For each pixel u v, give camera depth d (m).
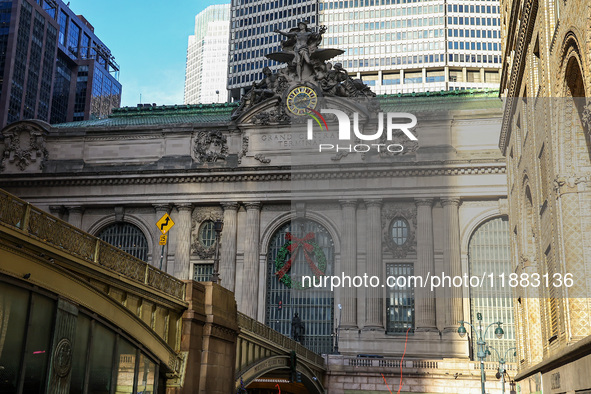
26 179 84.38
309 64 81.12
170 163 83.56
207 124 84.25
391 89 160.25
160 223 66.56
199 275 80.88
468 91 84.75
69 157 86.56
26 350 20.06
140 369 27.83
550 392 30.77
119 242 84.06
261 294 78.38
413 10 161.88
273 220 80.31
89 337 23.86
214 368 33.66
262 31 170.12
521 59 36.25
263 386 60.78
